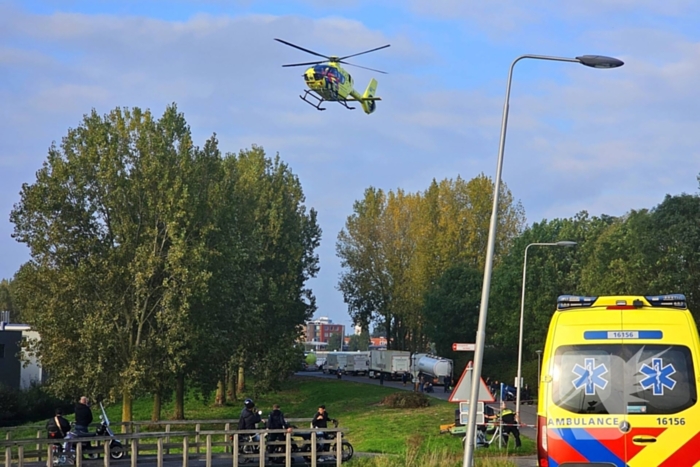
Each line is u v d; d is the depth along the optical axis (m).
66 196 47.72
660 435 10.31
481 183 96.38
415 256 98.31
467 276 92.38
